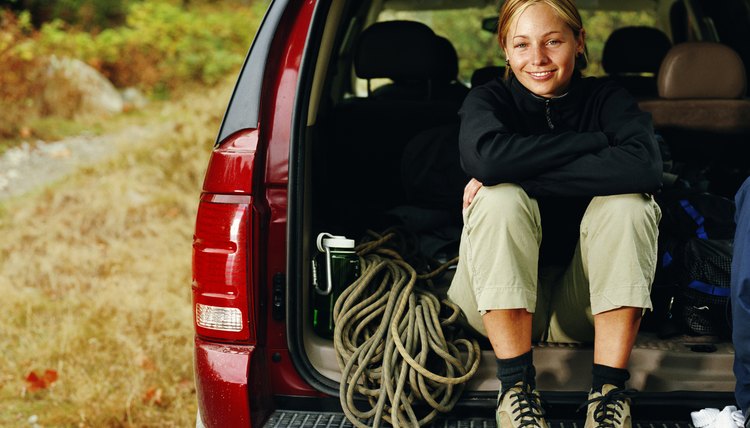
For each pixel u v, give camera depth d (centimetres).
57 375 367
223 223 208
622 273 197
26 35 1045
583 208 224
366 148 317
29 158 783
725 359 210
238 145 210
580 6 421
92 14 1183
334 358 217
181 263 505
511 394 198
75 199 628
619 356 199
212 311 210
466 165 204
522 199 199
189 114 791
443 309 226
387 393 203
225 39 1128
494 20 398
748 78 370
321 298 225
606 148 199
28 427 333
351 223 290
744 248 183
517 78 215
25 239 555
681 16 417
